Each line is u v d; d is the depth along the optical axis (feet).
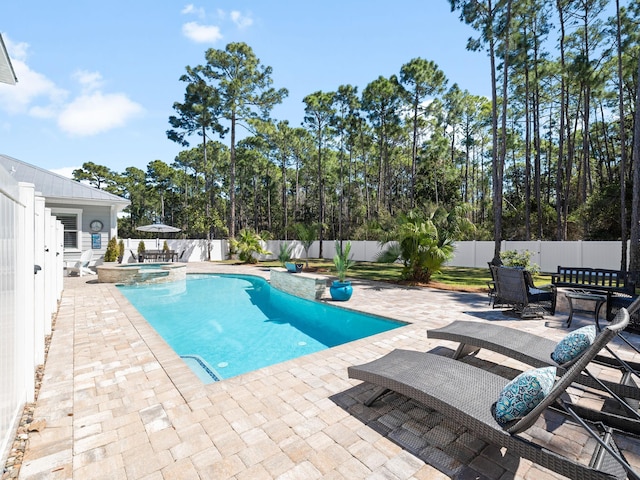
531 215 82.02
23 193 10.12
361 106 91.86
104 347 15.76
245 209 154.20
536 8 57.06
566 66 55.11
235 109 80.59
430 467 7.66
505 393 7.33
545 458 6.41
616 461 6.50
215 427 9.18
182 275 45.80
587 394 11.09
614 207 56.34
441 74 76.18
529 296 21.59
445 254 37.27
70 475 7.33
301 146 116.78
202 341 21.06
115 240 54.39
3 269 7.50
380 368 9.95
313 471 7.48
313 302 29.48
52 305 21.89
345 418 9.64
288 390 11.37
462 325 14.19
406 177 129.08
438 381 8.94
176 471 7.47
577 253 51.70
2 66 11.78
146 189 167.53
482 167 112.06
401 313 23.57
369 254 79.87
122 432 8.94
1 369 7.23
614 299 19.72
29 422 9.38
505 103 49.78
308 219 134.72
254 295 36.04
